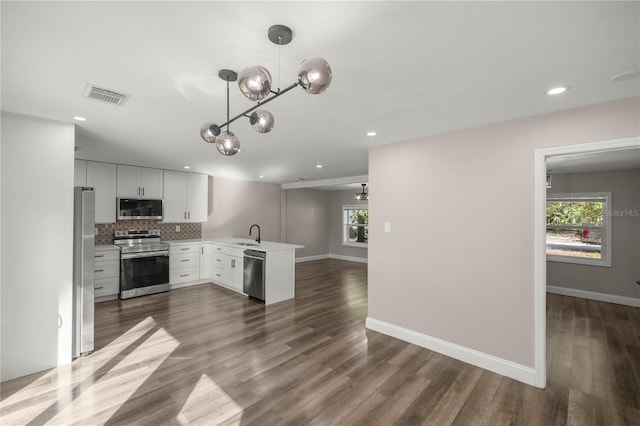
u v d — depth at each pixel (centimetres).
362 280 617
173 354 287
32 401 213
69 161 267
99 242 495
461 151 283
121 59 160
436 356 287
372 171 356
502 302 258
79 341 280
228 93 191
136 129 288
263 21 127
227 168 532
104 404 211
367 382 242
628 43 141
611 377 254
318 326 362
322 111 238
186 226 603
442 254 294
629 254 462
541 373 237
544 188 240
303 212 856
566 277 516
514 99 211
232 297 484
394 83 188
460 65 165
